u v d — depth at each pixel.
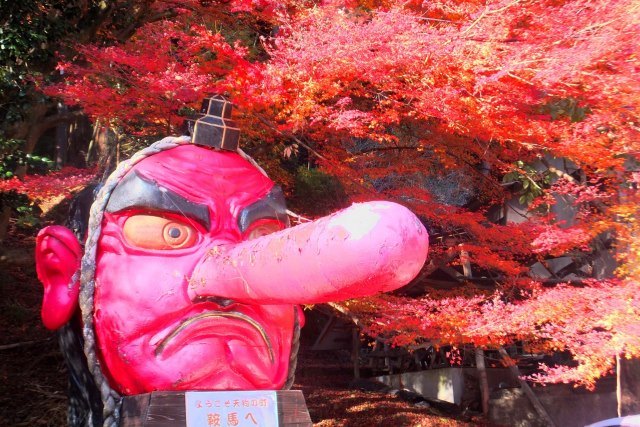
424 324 7.04
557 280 9.61
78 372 4.02
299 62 6.27
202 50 8.35
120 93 7.08
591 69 6.27
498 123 6.88
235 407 3.46
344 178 8.47
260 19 8.91
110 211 3.76
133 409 3.40
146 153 3.91
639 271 6.20
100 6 8.17
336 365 14.89
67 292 3.82
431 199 9.00
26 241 12.78
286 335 3.92
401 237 2.55
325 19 6.75
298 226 3.01
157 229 3.70
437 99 6.52
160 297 3.55
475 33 6.18
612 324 5.84
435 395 12.98
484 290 9.88
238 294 3.39
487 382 12.27
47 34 6.98
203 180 3.87
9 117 6.68
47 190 6.62
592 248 8.33
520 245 8.28
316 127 7.95
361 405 11.12
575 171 9.59
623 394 7.55
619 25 5.52
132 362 3.52
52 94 6.54
